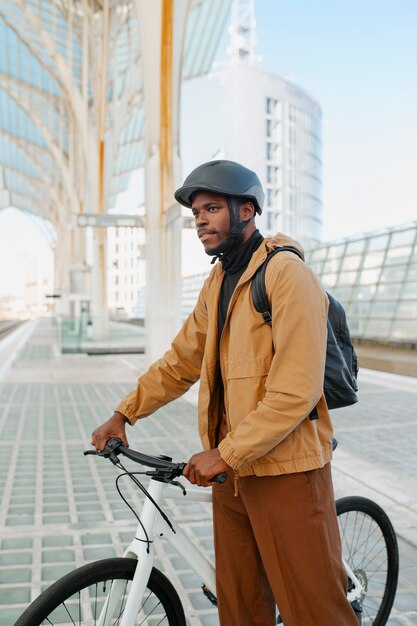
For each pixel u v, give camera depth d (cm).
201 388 174
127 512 400
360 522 224
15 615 263
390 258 1933
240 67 7875
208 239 161
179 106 1191
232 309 162
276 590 163
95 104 2464
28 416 748
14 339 2638
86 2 2370
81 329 1812
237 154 7881
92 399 887
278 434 144
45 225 7681
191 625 253
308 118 8625
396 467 499
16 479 475
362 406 798
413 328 1738
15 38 3028
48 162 5034
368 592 226
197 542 345
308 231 8450
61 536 356
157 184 1189
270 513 159
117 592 162
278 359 147
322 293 153
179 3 1151
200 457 147
